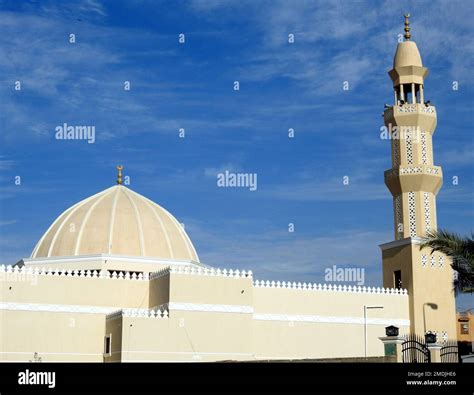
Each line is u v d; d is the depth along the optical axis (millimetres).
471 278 36656
